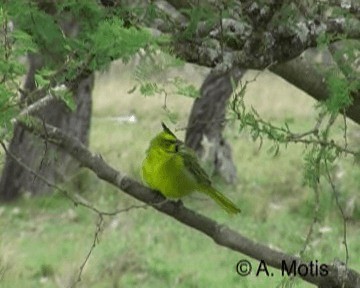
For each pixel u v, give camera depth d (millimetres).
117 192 29422
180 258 23547
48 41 7629
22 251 24406
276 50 8711
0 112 7195
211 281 21844
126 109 44562
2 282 21703
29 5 7625
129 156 34875
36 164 29375
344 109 8742
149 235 25297
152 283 21672
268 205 28438
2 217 28000
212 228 9695
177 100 44188
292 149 34938
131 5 8016
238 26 8656
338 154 9008
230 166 31734
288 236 25344
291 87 46688
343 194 26375
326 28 8680
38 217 27875
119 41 6828
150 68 7324
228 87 30812
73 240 25344
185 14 8633
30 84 15102
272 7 8344
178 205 9711
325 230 24891
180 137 35719
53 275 22000
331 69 8516
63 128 29938
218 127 31297
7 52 7047
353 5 8477
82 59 7383
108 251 23797
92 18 7703
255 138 8422
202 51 8664
